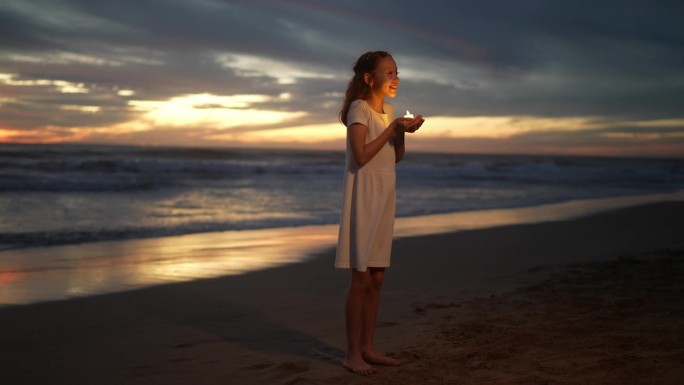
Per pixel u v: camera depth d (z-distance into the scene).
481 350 3.29
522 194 19.88
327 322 4.27
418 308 4.44
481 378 2.88
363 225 3.13
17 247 8.08
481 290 5.17
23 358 3.46
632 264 6.12
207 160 41.00
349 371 3.14
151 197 15.80
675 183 28.38
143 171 24.44
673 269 5.74
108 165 24.25
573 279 5.37
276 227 10.61
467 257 7.15
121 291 5.37
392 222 3.24
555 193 20.67
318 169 26.89
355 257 3.13
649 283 5.06
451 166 33.50
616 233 9.55
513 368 2.99
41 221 10.81
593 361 2.99
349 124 3.12
